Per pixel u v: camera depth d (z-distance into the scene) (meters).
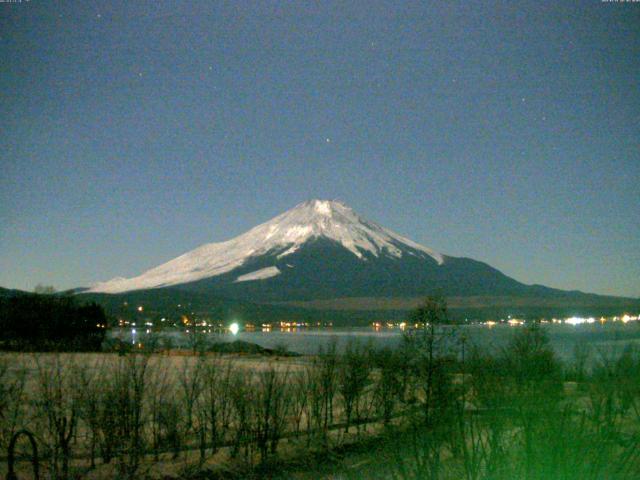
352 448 13.48
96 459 12.03
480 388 10.93
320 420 15.22
